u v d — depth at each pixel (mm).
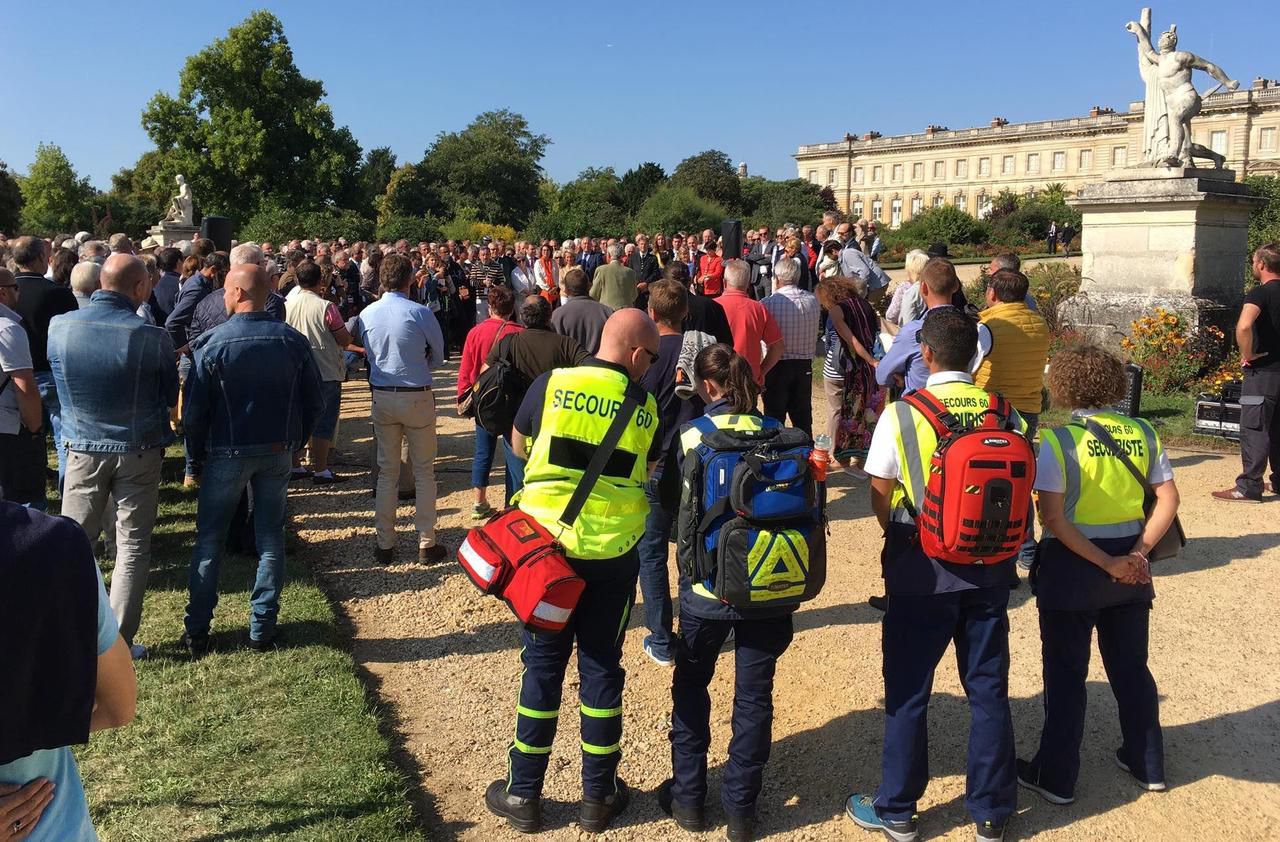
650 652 4781
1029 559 5785
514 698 4375
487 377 5266
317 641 4781
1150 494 3348
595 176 69562
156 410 4340
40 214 63250
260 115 47156
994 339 5184
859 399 7852
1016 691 4344
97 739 3797
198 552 4555
